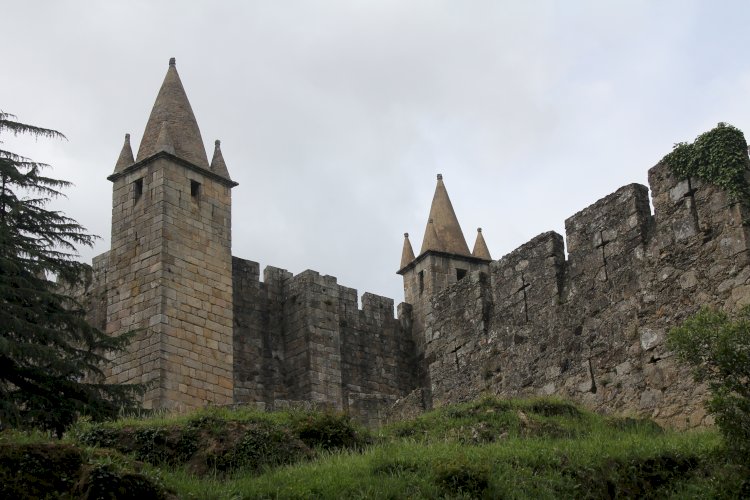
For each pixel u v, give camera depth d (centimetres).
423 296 4994
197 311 3978
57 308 3356
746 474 2144
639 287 3034
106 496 1928
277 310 4706
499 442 2559
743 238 2778
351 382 4741
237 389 4425
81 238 3472
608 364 3070
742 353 2164
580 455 2372
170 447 2503
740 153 2861
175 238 3997
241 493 2147
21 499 1906
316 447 2580
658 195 3027
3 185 3375
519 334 3416
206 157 4231
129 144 4247
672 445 2403
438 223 5125
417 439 2723
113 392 3328
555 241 3384
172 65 4403
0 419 2973
